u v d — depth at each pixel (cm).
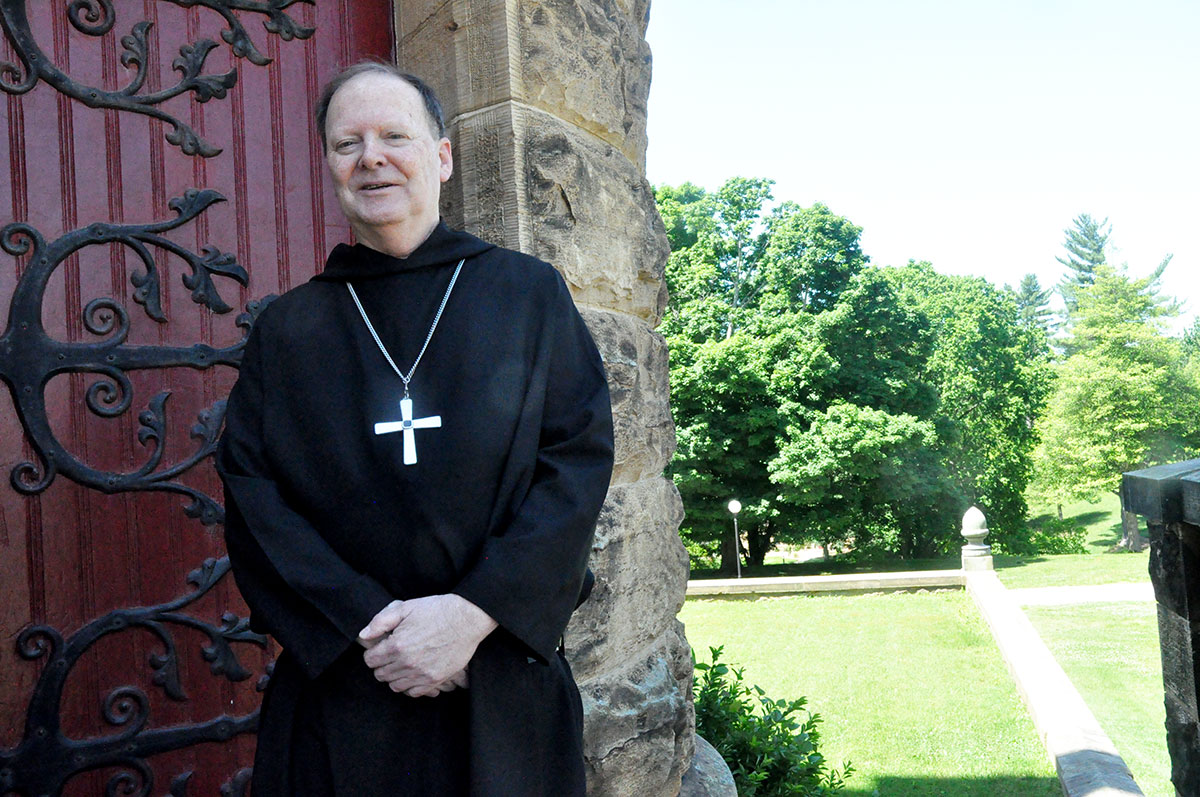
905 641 1174
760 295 3188
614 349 280
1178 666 303
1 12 237
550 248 263
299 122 279
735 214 3269
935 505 3159
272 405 160
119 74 252
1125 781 522
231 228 266
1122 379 3712
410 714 148
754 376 2819
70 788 236
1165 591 309
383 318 164
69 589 237
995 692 885
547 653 145
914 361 3038
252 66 272
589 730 250
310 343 163
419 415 154
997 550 3472
